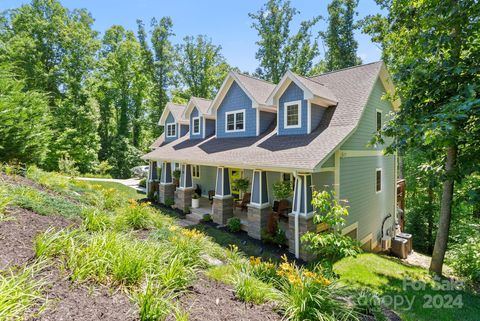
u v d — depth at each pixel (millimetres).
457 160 6715
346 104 10305
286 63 28156
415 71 6852
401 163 18938
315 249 7523
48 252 3006
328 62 27812
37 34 24234
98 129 28844
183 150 14734
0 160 7402
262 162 9125
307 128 10102
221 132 14367
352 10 24812
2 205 3764
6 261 2695
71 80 23609
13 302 2084
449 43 6680
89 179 23094
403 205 15797
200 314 2850
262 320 3008
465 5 6113
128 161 28438
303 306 3244
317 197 6570
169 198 14648
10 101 7816
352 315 3410
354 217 10109
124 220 5637
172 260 3668
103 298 2625
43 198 5180
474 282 7863
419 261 11281
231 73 13180
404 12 8672
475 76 6141
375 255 9617
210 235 9969
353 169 10016
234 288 3729
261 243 9203
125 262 3084
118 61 29203
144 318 2445
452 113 5129
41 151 8656
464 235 10117
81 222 4793
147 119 32906
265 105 12133
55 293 2469
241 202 12008
